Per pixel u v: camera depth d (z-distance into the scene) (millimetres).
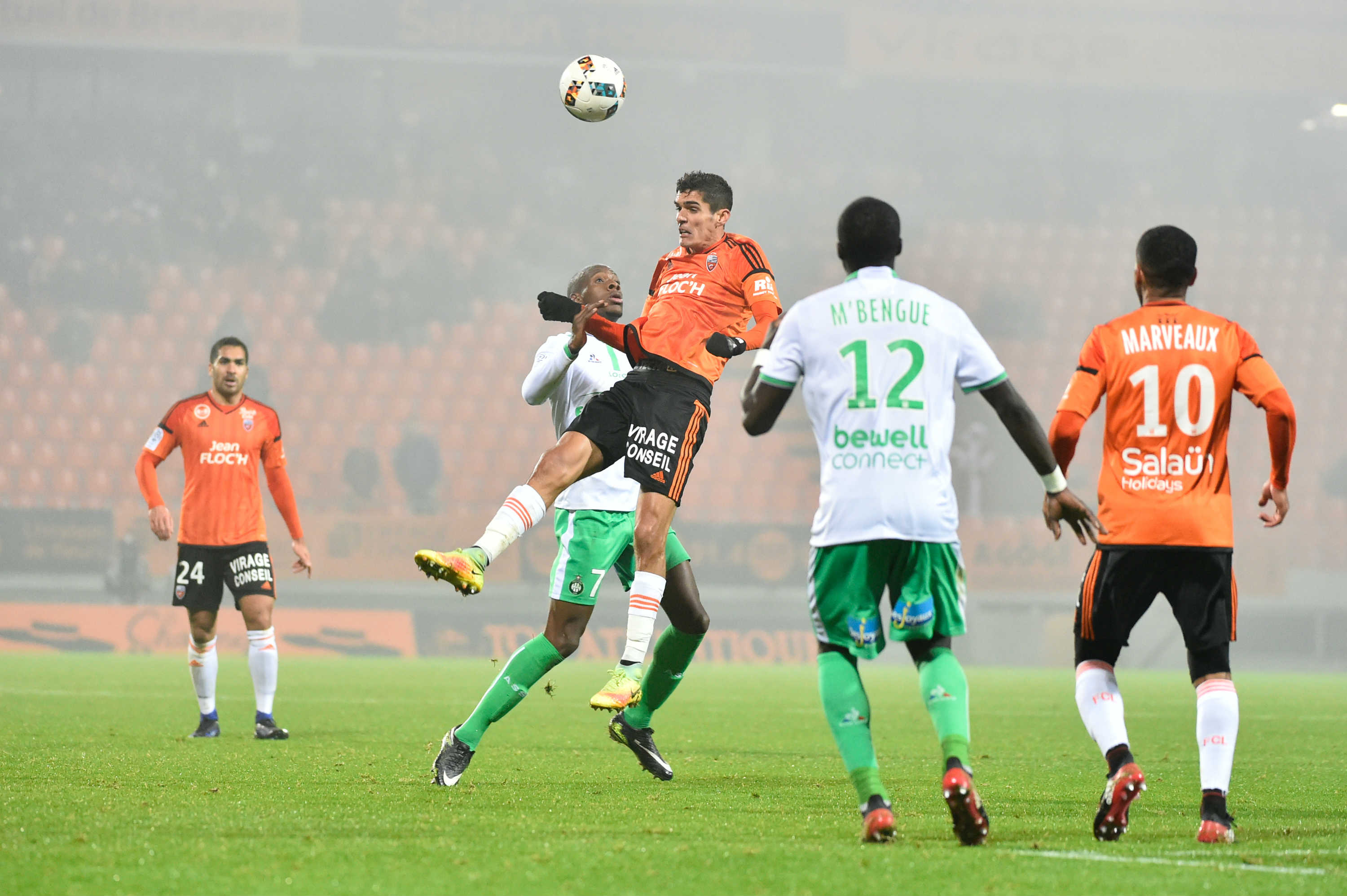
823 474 14047
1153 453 15414
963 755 13102
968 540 89125
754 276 19625
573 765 22688
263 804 16203
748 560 85125
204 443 28000
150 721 31656
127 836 13227
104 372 95812
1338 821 16625
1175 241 15898
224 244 100938
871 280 14070
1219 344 15555
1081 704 15453
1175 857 12977
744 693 48594
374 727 31062
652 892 10719
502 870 11555
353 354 98938
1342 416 103312
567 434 17781
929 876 11477
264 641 27797
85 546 81750
